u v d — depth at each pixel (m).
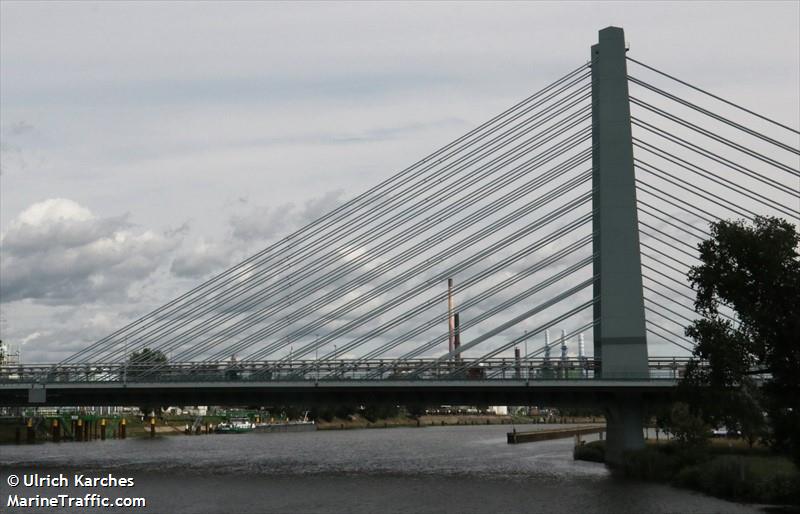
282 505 65.00
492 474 85.56
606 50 92.38
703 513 59.16
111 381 93.88
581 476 82.81
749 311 60.62
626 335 87.75
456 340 100.69
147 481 79.81
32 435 139.62
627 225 89.12
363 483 78.38
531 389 89.81
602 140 90.69
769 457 81.38
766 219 62.34
